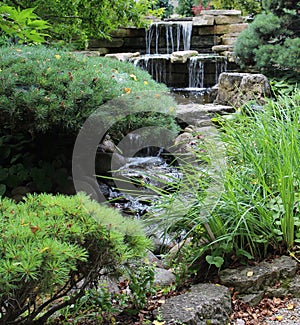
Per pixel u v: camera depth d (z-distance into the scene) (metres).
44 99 2.98
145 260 2.16
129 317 1.94
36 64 3.33
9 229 1.52
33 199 1.86
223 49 8.00
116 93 3.17
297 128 2.56
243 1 9.62
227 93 6.12
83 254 1.51
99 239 1.71
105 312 1.99
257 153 2.52
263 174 2.37
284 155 2.37
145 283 1.97
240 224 2.28
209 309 1.91
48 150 3.61
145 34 9.05
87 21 5.34
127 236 1.87
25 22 2.62
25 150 3.64
